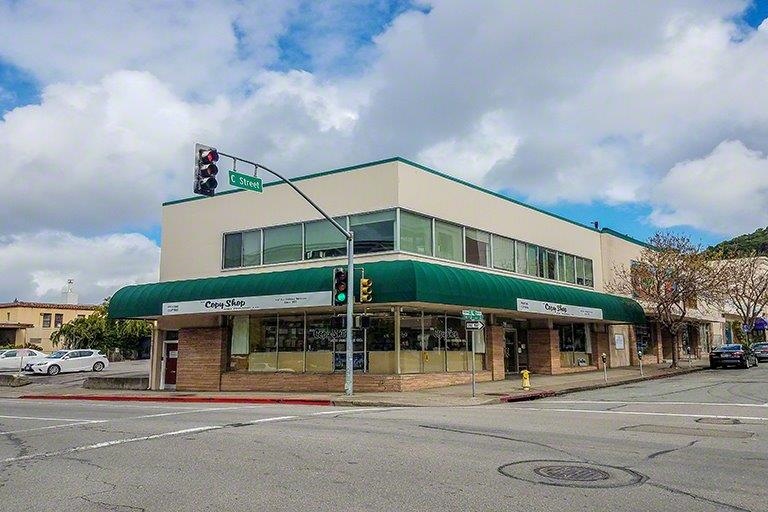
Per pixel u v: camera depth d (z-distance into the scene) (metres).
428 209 25.12
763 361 48.12
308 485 8.10
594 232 38.00
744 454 10.00
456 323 26.88
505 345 31.78
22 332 65.88
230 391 26.59
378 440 11.49
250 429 13.27
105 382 31.77
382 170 24.28
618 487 7.82
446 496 7.45
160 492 7.94
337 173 25.44
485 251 28.19
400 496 7.48
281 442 11.43
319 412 17.08
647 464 9.20
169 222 30.17
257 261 27.17
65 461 10.30
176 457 10.24
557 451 10.28
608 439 11.52
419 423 13.95
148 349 64.62
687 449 10.45
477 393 22.38
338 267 21.61
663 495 7.44
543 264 32.50
